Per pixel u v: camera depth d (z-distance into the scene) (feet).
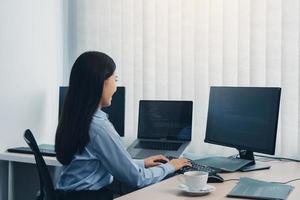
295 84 8.44
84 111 5.61
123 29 10.42
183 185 5.57
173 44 9.76
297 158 8.41
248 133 6.92
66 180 5.93
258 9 8.80
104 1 10.68
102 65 5.67
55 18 10.96
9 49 9.62
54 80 10.94
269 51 8.68
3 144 9.50
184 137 8.83
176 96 9.76
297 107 8.43
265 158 8.11
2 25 9.44
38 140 10.43
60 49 11.14
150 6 10.03
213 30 9.27
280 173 6.57
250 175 6.40
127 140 10.28
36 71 10.36
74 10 11.12
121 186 7.25
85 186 5.79
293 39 8.44
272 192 5.16
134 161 6.28
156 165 6.60
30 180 10.11
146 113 9.38
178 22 9.71
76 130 5.60
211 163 7.11
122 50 10.43
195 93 9.49
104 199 5.81
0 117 9.43
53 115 10.89
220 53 9.24
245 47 8.96
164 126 9.09
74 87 5.68
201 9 9.40
